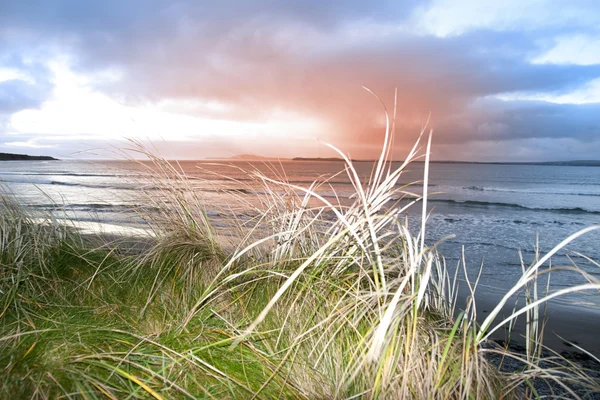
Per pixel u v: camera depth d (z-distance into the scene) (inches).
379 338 66.8
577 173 3004.4
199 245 125.7
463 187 1519.4
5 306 85.9
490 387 71.9
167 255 120.6
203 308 94.7
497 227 591.2
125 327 84.6
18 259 114.3
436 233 501.4
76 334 75.5
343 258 98.5
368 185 100.3
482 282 274.5
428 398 67.0
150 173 142.2
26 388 56.1
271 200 137.4
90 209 246.4
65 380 59.4
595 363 142.3
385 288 75.7
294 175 1685.5
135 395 59.3
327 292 94.4
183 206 137.3
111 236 171.2
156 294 105.8
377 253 79.0
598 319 195.2
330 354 79.4
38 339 71.7
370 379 70.2
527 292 95.1
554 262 360.2
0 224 125.2
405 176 2167.8
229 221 142.2
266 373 73.7
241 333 82.6
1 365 60.9
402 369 72.0
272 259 116.3
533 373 82.6
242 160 139.9
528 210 870.4
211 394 64.2
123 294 106.1
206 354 76.0
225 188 140.3
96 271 113.6
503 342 158.9
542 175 2645.2
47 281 107.7
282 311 94.3
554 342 166.1
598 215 798.5
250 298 99.7
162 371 64.7
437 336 78.9
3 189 148.5
